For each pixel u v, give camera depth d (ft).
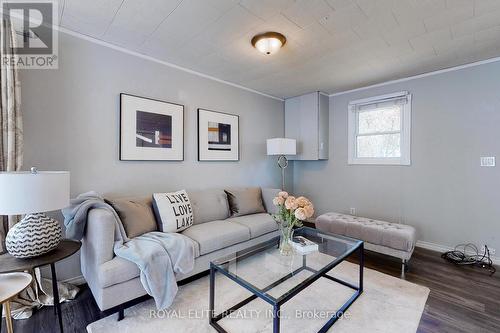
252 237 8.84
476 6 5.94
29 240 4.79
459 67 9.67
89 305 6.24
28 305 5.88
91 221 5.84
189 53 8.70
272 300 4.34
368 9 6.10
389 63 9.46
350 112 12.96
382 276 7.80
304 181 15.06
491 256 9.02
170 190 9.61
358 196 12.73
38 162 6.72
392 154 11.69
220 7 6.07
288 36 7.43
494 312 5.94
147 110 8.84
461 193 9.70
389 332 5.26
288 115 14.74
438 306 6.18
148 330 5.30
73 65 7.30
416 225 10.85
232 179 12.03
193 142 10.37
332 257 6.30
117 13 6.37
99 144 7.80
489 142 9.08
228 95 11.72
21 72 6.49
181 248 6.40
